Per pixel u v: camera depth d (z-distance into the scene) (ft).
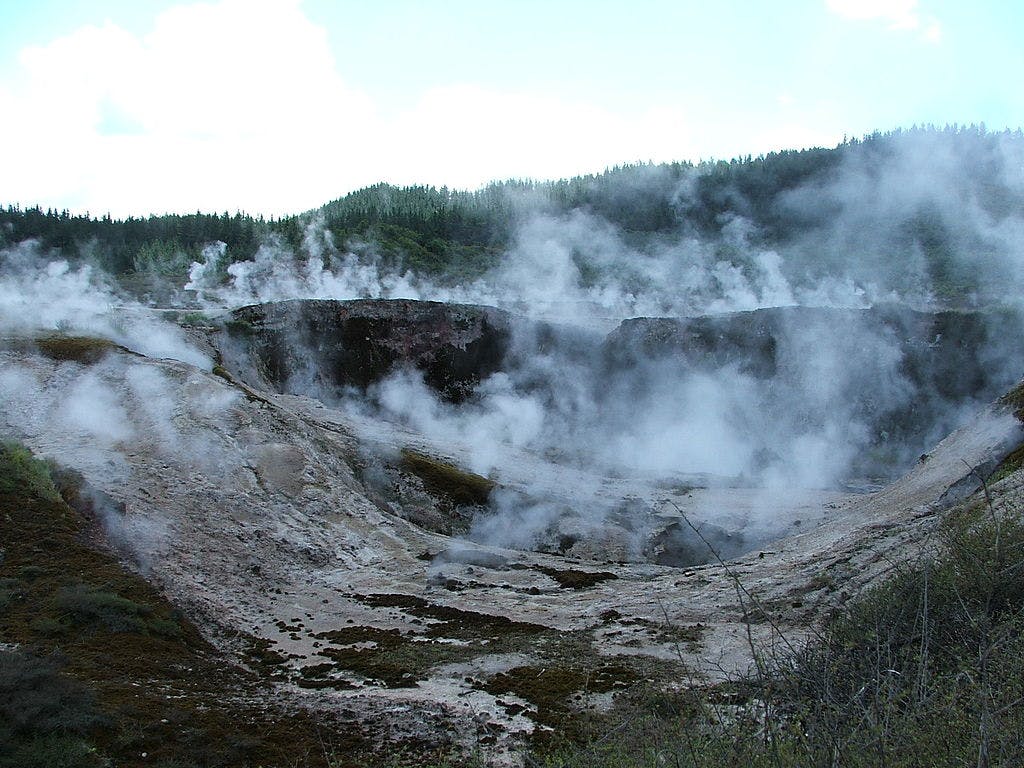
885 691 21.06
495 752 36.47
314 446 105.40
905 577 30.94
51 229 267.80
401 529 95.50
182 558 71.56
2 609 49.85
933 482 86.22
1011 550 29.17
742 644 52.39
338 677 51.11
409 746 37.70
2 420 92.12
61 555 60.85
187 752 34.86
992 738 16.74
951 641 25.22
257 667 53.01
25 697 34.99
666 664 50.60
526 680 48.73
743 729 20.38
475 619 65.36
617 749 22.66
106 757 33.24
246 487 90.22
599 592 74.79
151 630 52.26
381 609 68.95
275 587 73.97
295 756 35.96
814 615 54.54
